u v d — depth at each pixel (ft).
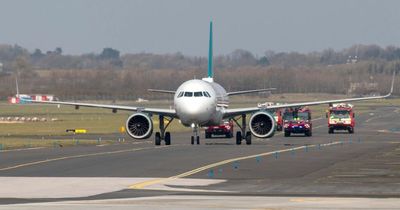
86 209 337.52
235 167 508.94
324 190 402.31
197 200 365.20
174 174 470.80
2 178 453.99
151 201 362.33
